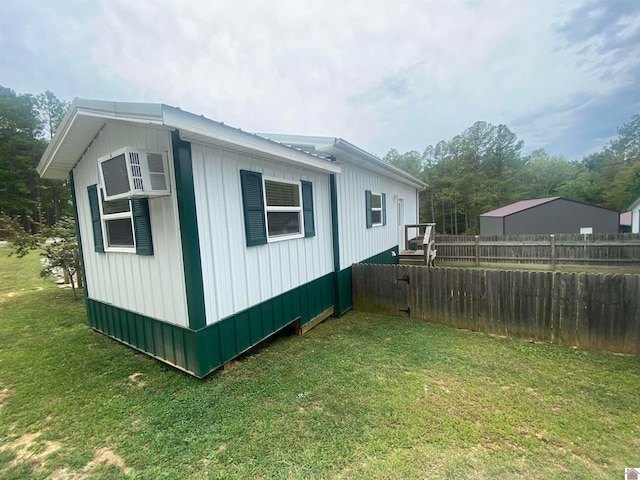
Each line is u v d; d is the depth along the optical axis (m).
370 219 7.62
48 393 3.08
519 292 4.50
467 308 4.96
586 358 3.76
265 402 2.86
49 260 7.32
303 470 2.04
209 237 3.24
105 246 4.29
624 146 35.09
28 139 26.89
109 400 2.93
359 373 3.42
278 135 5.41
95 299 4.84
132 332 4.09
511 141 32.69
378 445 2.25
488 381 3.20
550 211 14.98
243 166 3.69
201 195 3.14
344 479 1.95
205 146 3.19
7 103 25.98
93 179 4.36
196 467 2.08
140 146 3.31
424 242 8.70
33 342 4.48
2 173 24.09
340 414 2.64
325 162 5.08
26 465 2.13
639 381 3.15
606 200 28.98
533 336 4.44
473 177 30.86
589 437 2.31
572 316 4.16
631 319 3.82
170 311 3.40
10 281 9.12
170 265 3.28
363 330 5.00
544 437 2.31
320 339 4.60
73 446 2.31
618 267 10.27
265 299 4.09
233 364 3.70
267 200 4.14
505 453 2.15
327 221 5.66
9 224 7.55
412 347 4.19
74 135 3.92
